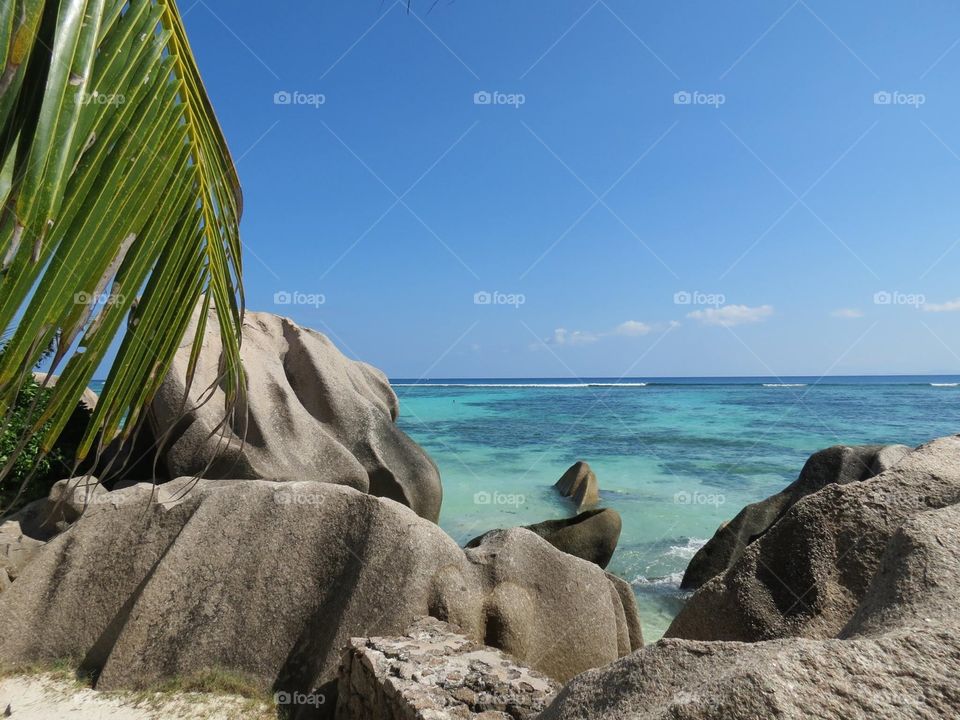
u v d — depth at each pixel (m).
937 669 1.55
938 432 33.75
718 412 46.06
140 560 6.88
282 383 12.35
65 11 1.16
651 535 14.44
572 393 75.69
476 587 6.51
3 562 7.17
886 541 3.82
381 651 5.27
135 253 1.35
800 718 1.42
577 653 6.54
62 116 1.13
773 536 4.06
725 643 1.79
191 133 1.43
